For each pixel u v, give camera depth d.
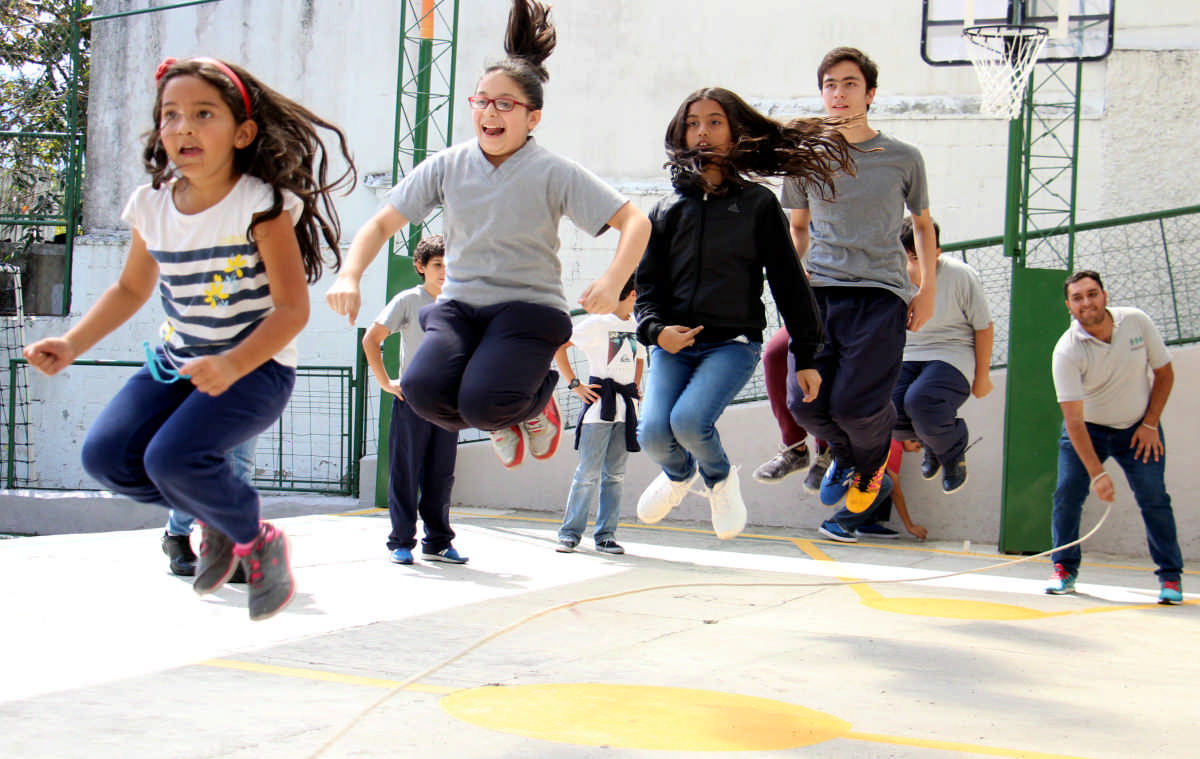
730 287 4.55
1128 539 8.51
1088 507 8.61
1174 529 5.93
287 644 4.04
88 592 4.98
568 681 3.52
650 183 12.24
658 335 4.50
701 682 3.55
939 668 3.89
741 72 12.12
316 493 11.08
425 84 10.70
